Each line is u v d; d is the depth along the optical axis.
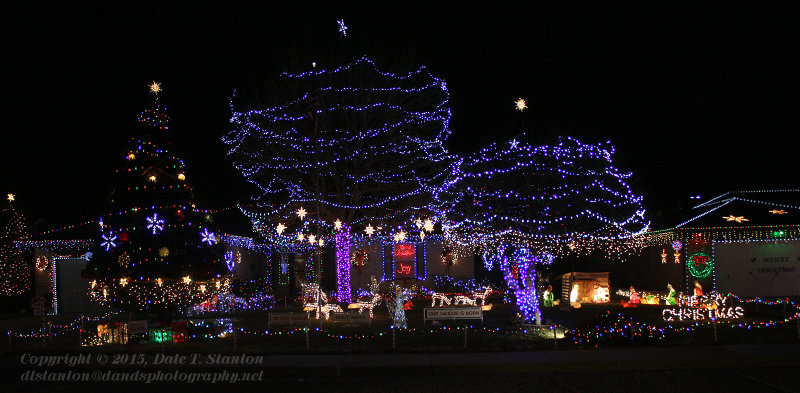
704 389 9.78
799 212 24.05
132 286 16.03
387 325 17.73
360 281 29.75
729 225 23.89
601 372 11.41
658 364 11.68
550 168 18.50
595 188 20.48
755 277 23.92
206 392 10.45
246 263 31.67
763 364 11.73
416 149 26.86
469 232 22.03
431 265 29.66
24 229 28.06
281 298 30.55
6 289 26.83
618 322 13.87
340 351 13.39
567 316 19.23
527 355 12.52
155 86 17.11
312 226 29.08
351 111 26.86
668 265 26.61
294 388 10.65
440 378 11.28
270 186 27.81
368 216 28.14
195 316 20.89
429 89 27.19
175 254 15.87
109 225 16.17
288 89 27.14
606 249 28.41
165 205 16.20
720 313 18.06
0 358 13.56
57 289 27.09
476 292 24.03
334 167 26.69
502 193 18.91
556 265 36.19
